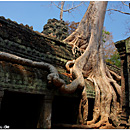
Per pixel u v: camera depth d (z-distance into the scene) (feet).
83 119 23.07
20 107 21.62
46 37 28.71
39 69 19.34
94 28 36.94
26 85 16.26
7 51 18.86
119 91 30.45
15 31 21.15
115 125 26.30
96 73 31.86
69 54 32.37
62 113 26.48
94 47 34.63
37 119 18.42
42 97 18.52
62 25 54.13
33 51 22.81
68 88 20.68
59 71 27.89
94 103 27.17
